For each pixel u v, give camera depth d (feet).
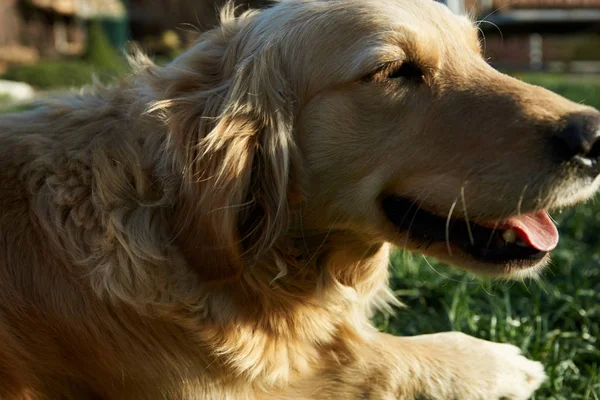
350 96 1.98
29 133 2.11
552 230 1.99
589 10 14.93
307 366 2.14
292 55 2.04
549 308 2.59
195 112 2.03
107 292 1.97
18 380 1.97
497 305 2.55
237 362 2.01
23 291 1.99
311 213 2.07
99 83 2.25
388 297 2.47
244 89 2.02
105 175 2.02
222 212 1.94
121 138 2.07
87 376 2.01
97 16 19.98
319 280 2.12
